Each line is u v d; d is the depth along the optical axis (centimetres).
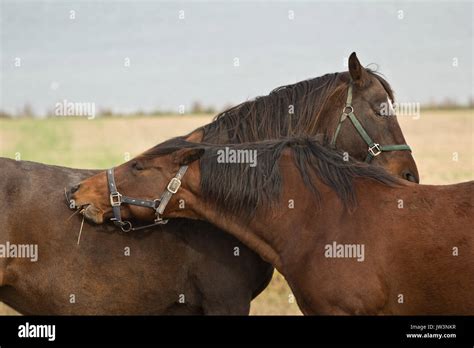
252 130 563
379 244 491
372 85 584
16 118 3759
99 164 2061
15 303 541
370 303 487
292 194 521
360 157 579
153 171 523
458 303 479
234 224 530
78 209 527
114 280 534
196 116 3806
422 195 505
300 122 572
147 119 3612
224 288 545
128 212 522
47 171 550
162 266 539
